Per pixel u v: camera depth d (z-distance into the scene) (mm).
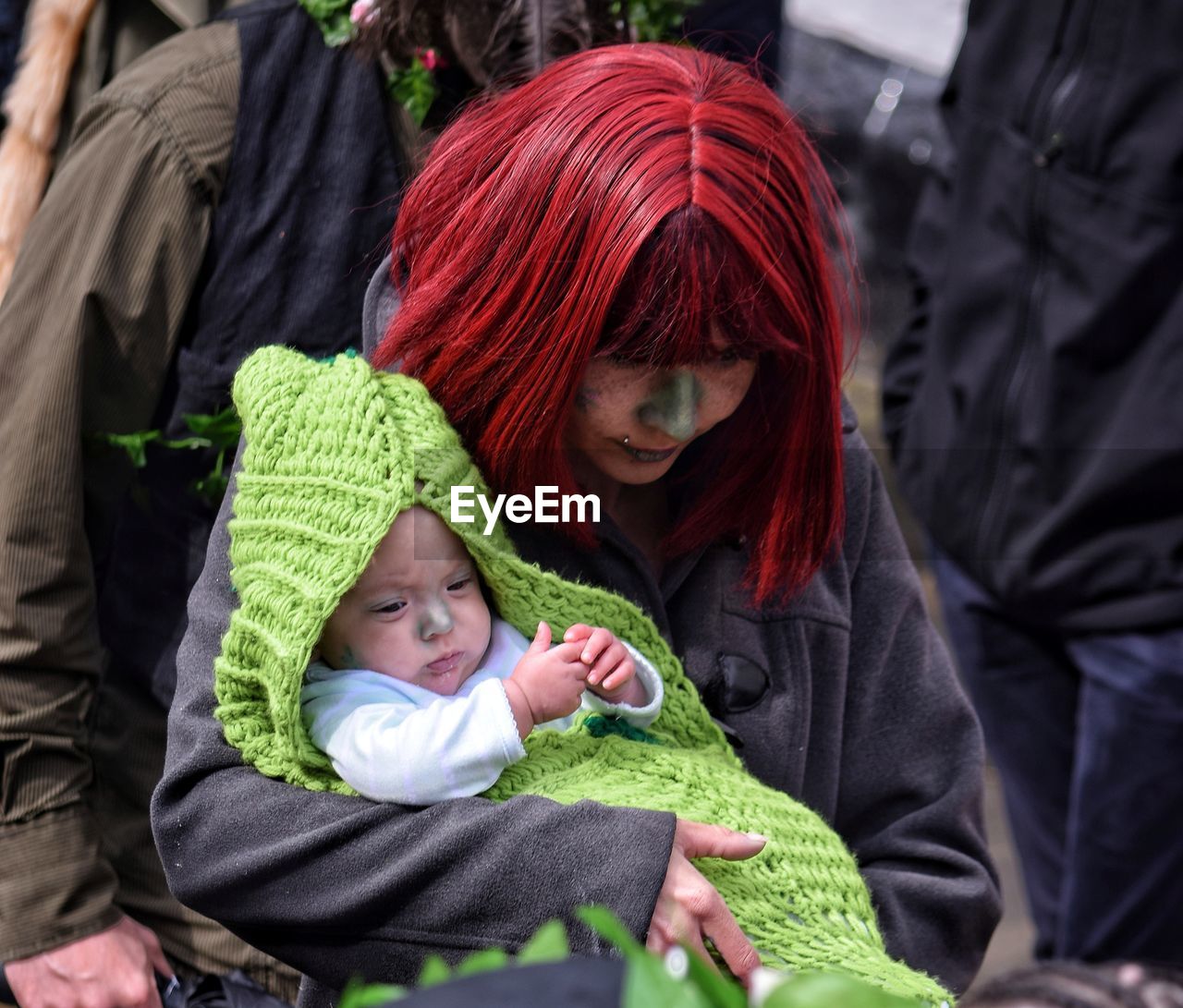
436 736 2529
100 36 3830
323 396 2633
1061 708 5453
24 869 3285
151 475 3533
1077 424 4988
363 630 2658
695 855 2508
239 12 3527
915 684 3158
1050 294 4992
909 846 3057
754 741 2926
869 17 8156
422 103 3439
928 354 5512
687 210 2490
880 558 3186
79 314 3309
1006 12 5125
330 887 2494
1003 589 5195
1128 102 4777
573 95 2607
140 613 3547
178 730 2705
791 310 2605
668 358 2553
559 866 2412
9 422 3332
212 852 2570
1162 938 5129
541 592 2734
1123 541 4965
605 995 1392
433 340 2699
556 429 2629
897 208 8070
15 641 3275
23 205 3836
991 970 6250
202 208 3420
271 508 2621
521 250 2559
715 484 2871
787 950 2553
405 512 2605
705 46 3979
